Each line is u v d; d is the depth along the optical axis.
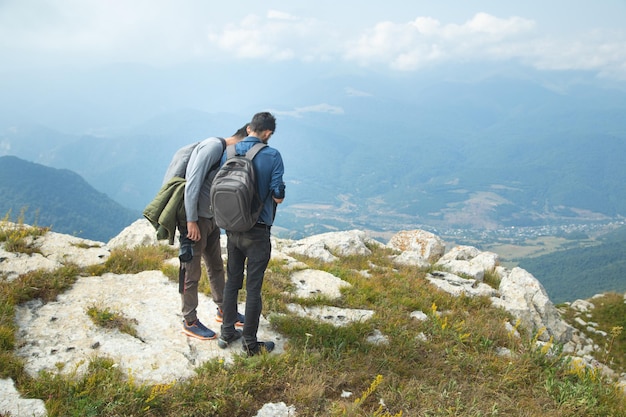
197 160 5.66
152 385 5.04
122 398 4.64
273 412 4.96
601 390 6.37
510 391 6.18
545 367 7.01
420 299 9.59
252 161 5.44
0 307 6.20
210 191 5.53
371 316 8.03
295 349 6.20
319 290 9.09
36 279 7.30
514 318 10.35
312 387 5.31
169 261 9.70
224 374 5.39
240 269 5.97
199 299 7.66
